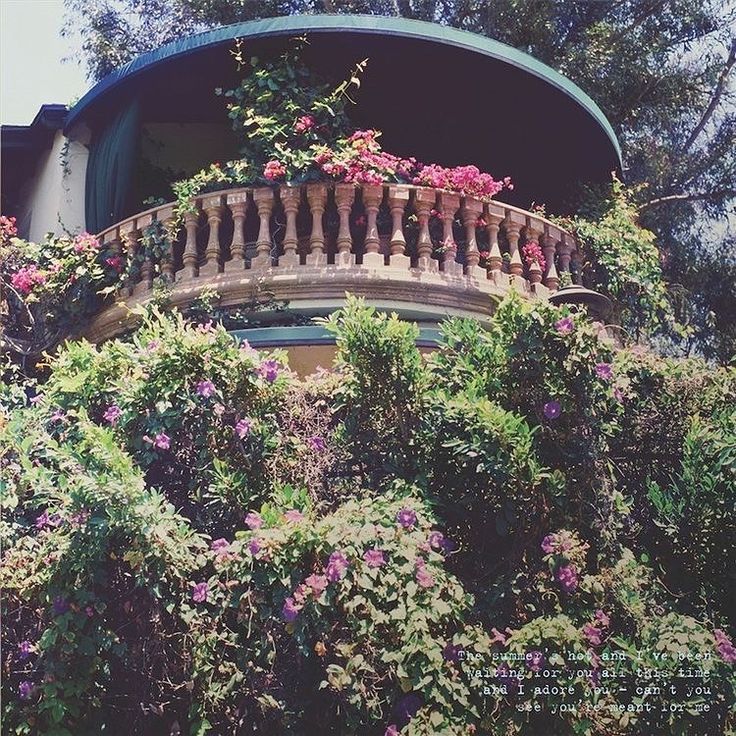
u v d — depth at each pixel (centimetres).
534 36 1243
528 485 588
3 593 566
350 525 559
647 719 559
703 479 638
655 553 654
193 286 832
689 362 705
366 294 810
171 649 572
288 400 648
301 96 890
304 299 812
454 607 556
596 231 942
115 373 658
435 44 896
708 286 1170
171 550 555
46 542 572
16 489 612
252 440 624
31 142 1115
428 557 558
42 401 686
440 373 650
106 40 1305
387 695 544
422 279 814
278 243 898
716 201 1212
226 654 575
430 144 1070
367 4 1334
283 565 549
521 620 587
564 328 611
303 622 540
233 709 563
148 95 1002
